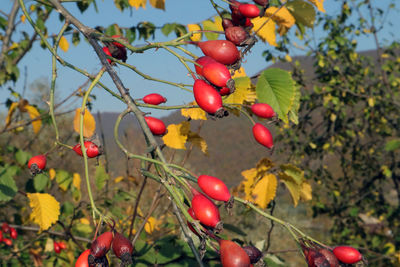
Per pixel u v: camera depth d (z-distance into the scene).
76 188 3.15
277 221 0.94
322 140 5.80
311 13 1.70
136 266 1.57
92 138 1.20
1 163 3.21
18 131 3.98
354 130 6.00
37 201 1.98
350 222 5.38
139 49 1.04
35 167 1.28
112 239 0.96
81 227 3.14
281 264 1.96
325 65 5.67
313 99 5.77
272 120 1.20
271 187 1.99
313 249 0.94
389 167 5.51
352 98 5.73
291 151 5.89
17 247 3.51
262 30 1.71
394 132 5.92
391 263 4.25
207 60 1.01
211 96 0.98
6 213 4.18
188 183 0.92
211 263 1.61
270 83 1.37
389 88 5.66
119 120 0.99
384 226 5.50
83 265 0.93
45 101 1.20
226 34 1.06
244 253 0.85
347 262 0.97
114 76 1.06
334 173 7.18
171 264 1.59
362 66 6.02
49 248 2.96
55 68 1.16
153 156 0.99
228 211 0.90
